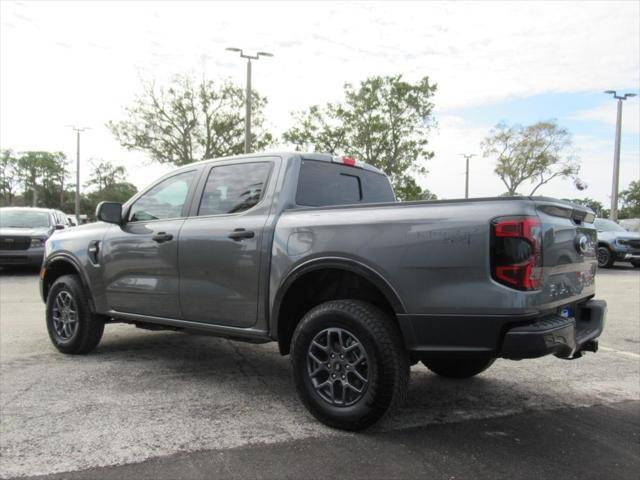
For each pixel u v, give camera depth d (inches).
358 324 127.4
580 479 109.9
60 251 212.8
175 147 1254.3
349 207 137.9
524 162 1498.5
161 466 113.3
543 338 113.3
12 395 157.4
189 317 169.9
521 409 152.0
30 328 258.5
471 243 117.5
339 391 134.5
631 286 470.6
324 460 117.0
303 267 139.7
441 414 147.2
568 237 130.9
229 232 157.8
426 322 122.1
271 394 162.1
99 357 204.7
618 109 1058.7
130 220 196.5
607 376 186.1
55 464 113.5
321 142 1223.5
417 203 127.3
